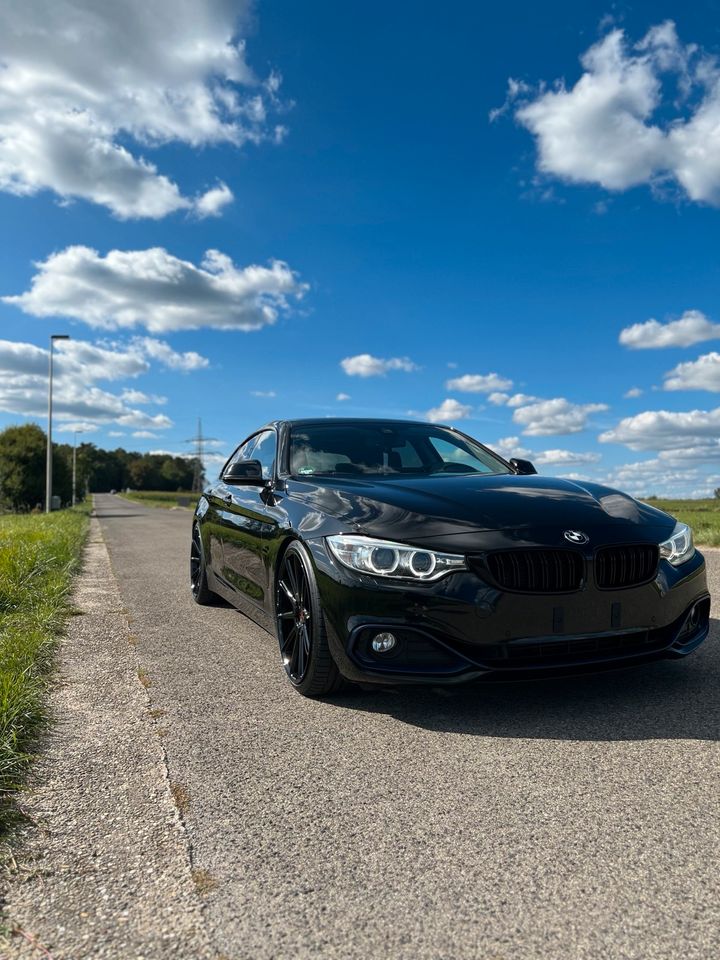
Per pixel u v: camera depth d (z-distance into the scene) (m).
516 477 3.72
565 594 2.77
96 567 9.09
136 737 2.75
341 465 4.10
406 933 1.50
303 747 2.61
